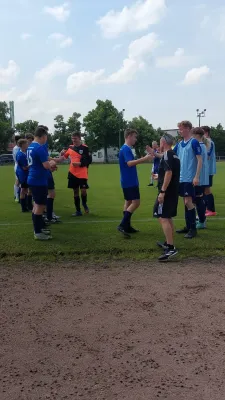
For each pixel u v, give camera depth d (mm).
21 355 3256
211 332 3611
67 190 16016
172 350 3289
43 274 5371
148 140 81750
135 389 2750
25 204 10242
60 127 82500
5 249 6273
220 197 12945
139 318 3934
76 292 4688
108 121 81375
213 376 2896
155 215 5961
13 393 2730
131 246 6414
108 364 3088
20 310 4180
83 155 9273
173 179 5820
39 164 6730
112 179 22859
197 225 7766
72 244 6551
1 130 80000
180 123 7137
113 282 5020
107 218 9016
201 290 4707
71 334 3613
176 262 5848
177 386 2775
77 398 2662
